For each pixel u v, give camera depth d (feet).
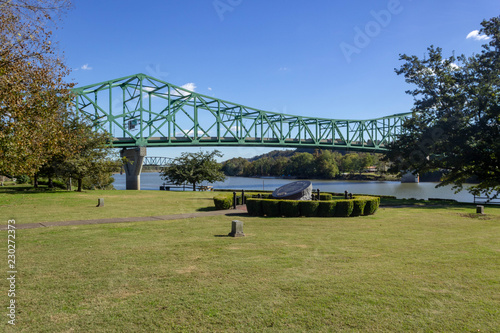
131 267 23.17
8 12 51.11
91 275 21.47
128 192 119.34
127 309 16.55
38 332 14.29
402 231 39.04
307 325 15.02
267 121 268.00
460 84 96.68
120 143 195.11
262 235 35.55
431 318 15.71
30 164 67.05
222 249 28.63
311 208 52.08
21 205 67.51
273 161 560.20
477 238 34.86
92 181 151.64
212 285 19.74
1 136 55.52
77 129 104.63
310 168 437.17
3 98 52.75
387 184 291.58
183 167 144.97
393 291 18.89
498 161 89.81
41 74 59.16
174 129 220.43
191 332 14.43
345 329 14.70
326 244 31.01
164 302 17.35
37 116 62.03
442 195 160.15
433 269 23.03
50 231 37.35
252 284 19.90
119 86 208.44
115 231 37.50
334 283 20.10
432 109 102.73
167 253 27.09
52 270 22.47
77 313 16.11
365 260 25.31
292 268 23.07
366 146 310.04
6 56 52.24
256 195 68.59
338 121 304.09
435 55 100.73
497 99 91.35
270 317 15.76
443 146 96.17
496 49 95.14
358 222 46.60
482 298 18.03
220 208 61.16
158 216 51.01
